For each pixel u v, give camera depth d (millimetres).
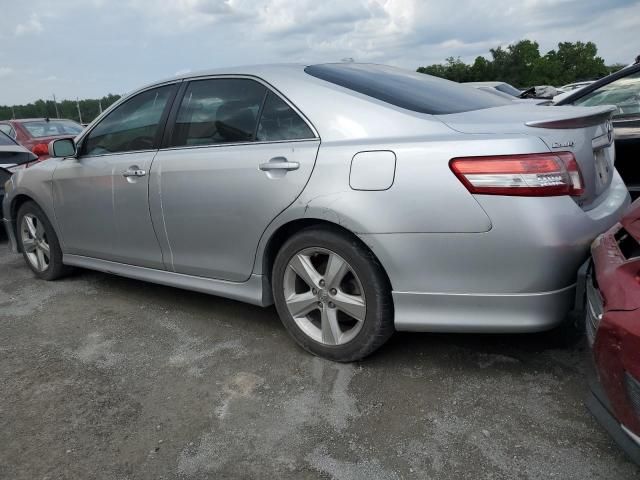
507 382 2617
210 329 3434
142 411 2578
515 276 2342
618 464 2047
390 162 2484
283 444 2283
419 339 3082
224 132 3188
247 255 3074
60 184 4117
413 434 2291
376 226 2512
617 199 2742
